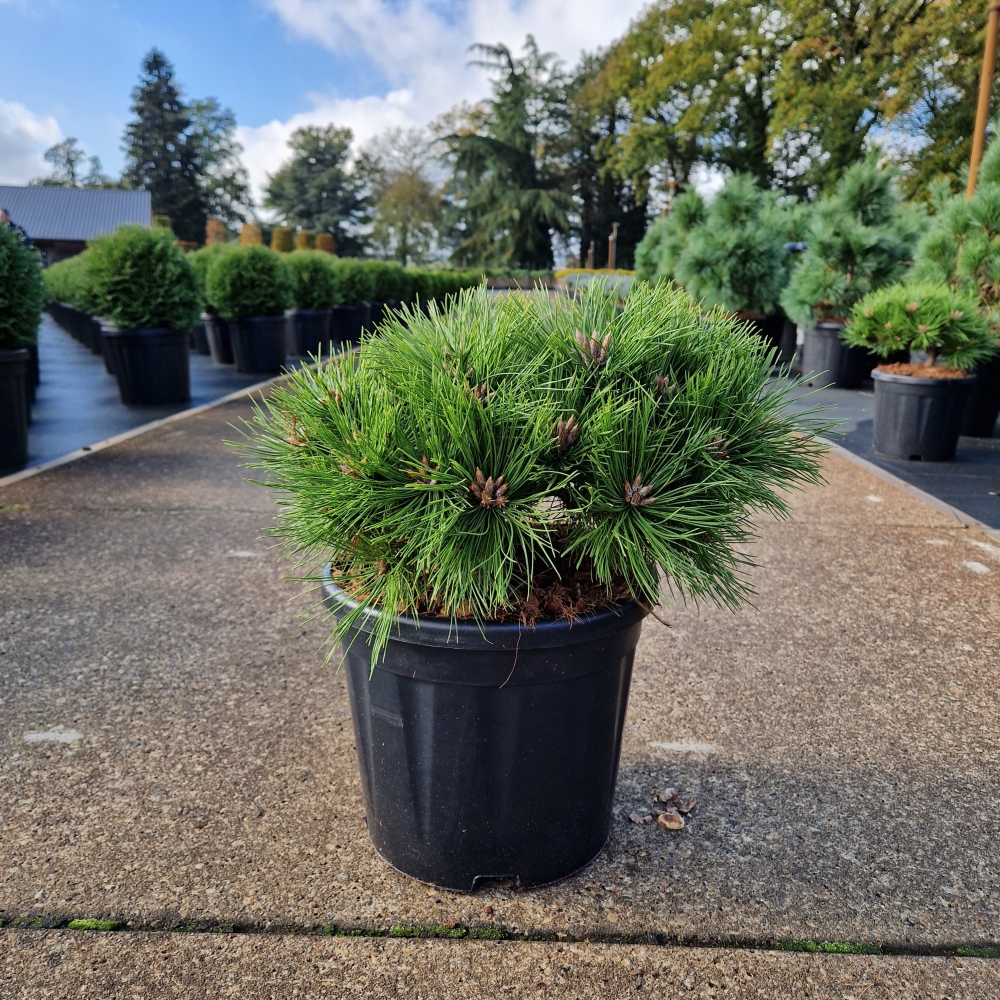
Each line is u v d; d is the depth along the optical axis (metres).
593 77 44.09
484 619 1.38
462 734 1.48
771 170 30.77
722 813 1.90
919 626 2.96
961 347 5.14
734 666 2.65
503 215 44.06
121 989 1.39
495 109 46.22
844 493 4.72
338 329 13.30
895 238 8.62
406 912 1.58
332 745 2.17
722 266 9.36
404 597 1.39
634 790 1.99
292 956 1.47
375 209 58.75
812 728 2.28
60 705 2.34
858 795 1.97
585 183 46.69
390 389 1.43
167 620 2.94
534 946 1.50
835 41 22.38
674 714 2.35
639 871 1.71
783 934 1.54
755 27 25.19
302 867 1.70
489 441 1.29
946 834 1.83
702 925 1.55
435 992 1.39
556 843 1.62
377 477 1.33
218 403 7.66
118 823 1.83
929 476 5.00
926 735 2.25
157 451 5.63
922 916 1.58
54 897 1.60
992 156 6.23
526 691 1.44
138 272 7.25
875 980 1.43
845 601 3.18
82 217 58.06
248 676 2.54
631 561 1.31
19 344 5.04
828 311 8.76
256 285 9.69
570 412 1.35
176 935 1.51
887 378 5.32
